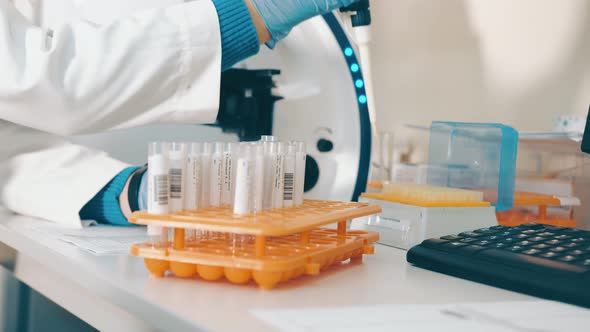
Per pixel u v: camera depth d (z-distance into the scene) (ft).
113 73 2.71
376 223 2.69
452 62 5.66
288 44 3.71
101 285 1.80
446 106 5.74
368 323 1.35
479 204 2.67
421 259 2.07
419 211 2.51
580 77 4.44
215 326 1.33
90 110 2.78
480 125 3.28
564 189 3.82
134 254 1.81
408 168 5.40
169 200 1.94
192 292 1.65
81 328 4.31
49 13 3.52
